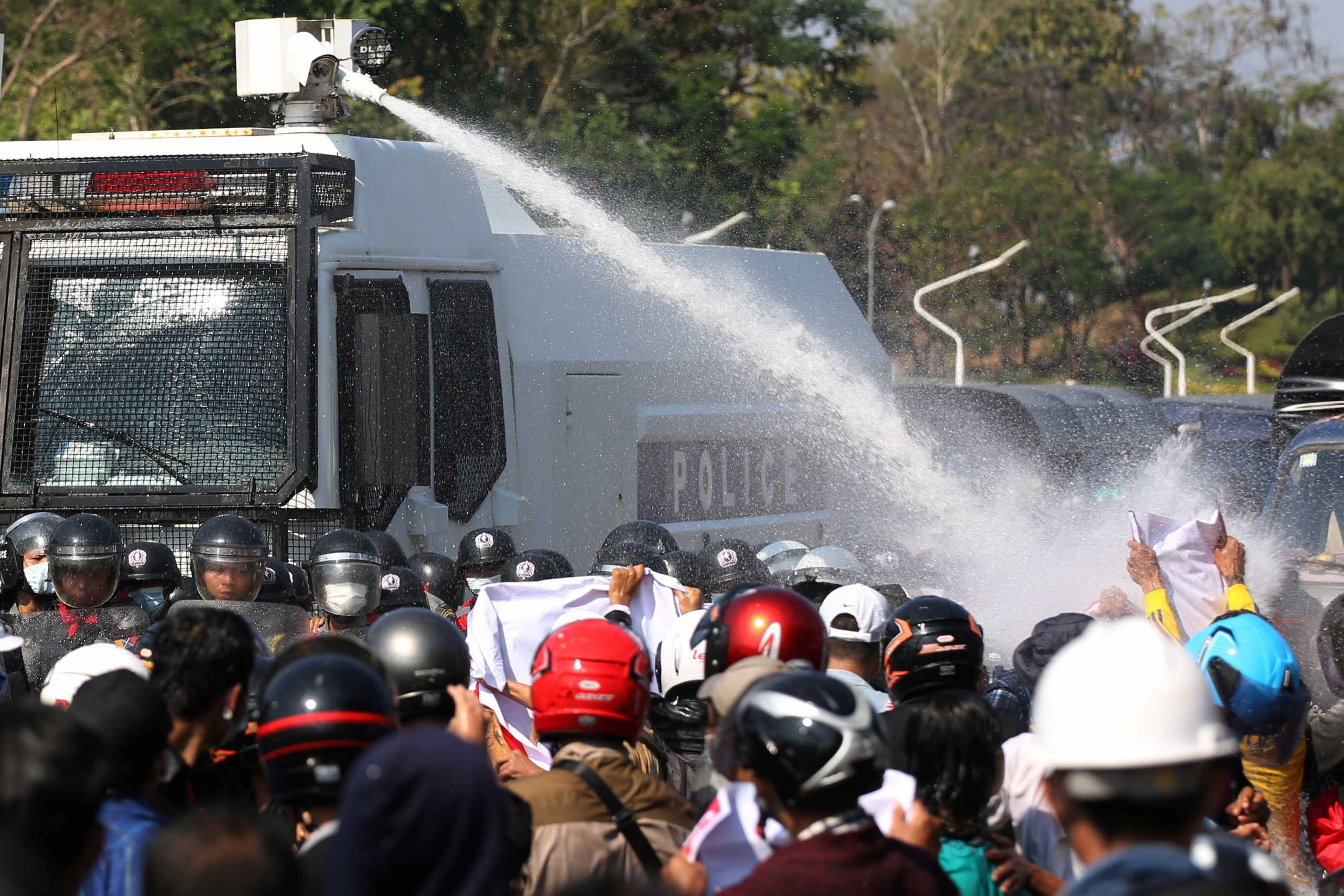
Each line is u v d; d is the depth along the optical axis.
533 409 35.03
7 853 9.84
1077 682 10.99
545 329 35.84
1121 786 10.70
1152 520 23.48
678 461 39.75
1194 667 11.07
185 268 28.80
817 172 159.38
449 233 33.12
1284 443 46.72
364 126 104.50
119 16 104.00
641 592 23.67
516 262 35.59
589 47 124.56
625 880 13.16
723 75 135.50
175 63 106.88
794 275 46.44
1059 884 14.50
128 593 25.52
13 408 28.55
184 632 14.40
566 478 35.94
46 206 29.25
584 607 23.27
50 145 31.25
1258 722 18.91
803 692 12.53
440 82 115.44
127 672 13.25
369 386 26.77
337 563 24.33
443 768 9.53
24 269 28.91
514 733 22.39
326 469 28.78
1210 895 8.73
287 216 28.52
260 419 28.31
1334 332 45.94
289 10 105.62
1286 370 46.91
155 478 28.36
